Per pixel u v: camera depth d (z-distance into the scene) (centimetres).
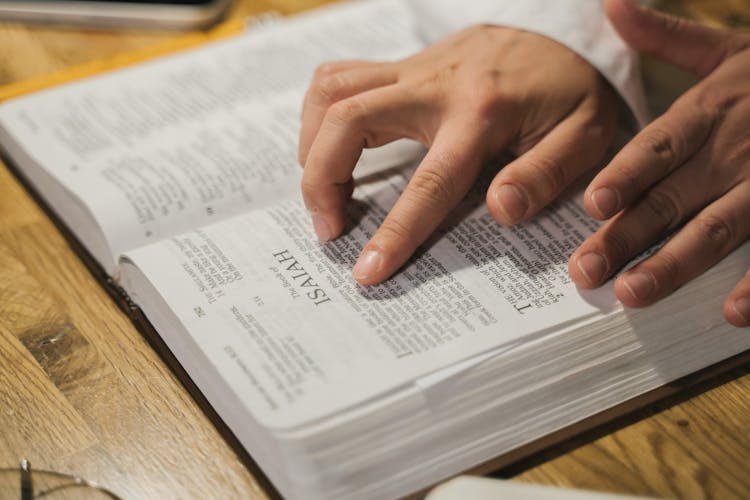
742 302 45
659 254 45
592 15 59
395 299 45
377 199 53
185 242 49
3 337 49
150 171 57
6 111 64
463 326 43
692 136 49
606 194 46
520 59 56
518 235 50
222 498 41
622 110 59
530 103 53
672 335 46
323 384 39
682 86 66
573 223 51
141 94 67
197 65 71
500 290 45
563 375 43
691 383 45
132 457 43
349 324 43
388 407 39
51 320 51
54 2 80
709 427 44
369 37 74
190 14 78
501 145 53
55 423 44
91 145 60
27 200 61
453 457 40
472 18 62
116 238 52
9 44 76
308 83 68
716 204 48
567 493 35
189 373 46
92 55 75
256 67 70
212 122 63
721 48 57
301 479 38
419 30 72
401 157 56
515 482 39
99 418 44
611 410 44
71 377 47
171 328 46
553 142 52
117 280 52
